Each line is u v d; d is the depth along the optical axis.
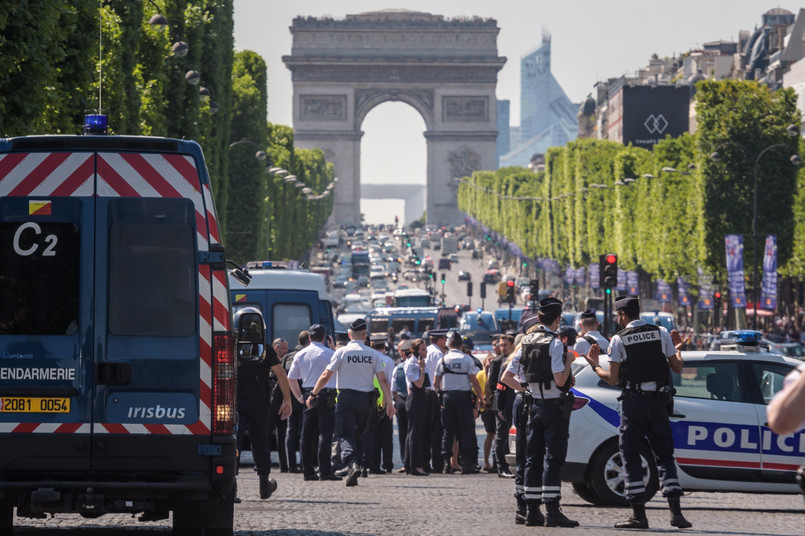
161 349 35.78
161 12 152.38
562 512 51.12
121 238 35.88
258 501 55.62
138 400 35.66
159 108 135.88
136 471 35.72
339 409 64.50
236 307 89.81
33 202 35.72
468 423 78.19
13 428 35.44
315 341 67.75
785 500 60.78
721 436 54.97
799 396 16.47
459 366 77.81
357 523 46.38
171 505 36.22
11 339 35.50
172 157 36.16
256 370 55.94
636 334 46.38
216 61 180.62
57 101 72.62
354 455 64.00
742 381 55.81
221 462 35.84
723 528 46.03
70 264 35.75
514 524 47.09
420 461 77.56
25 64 65.25
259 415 55.97
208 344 35.94
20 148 35.84
